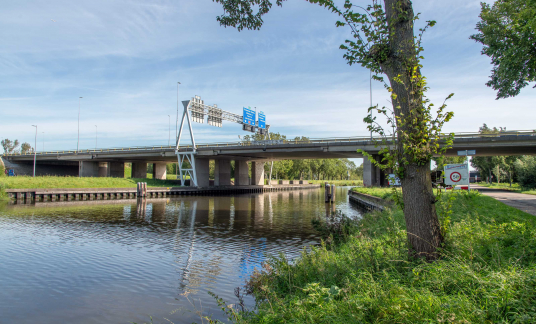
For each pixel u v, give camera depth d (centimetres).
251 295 802
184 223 2083
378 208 2462
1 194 3578
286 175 10569
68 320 694
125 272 1024
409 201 579
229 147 4994
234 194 5572
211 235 1659
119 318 701
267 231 1788
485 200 1617
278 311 523
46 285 905
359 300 441
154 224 2033
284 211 2836
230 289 870
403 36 594
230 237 1606
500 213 1219
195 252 1287
